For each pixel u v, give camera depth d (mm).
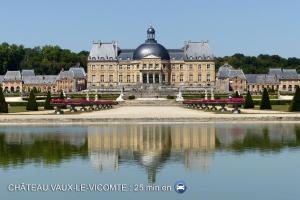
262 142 56125
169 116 91250
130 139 59844
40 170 40938
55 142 57219
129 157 46656
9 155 47906
